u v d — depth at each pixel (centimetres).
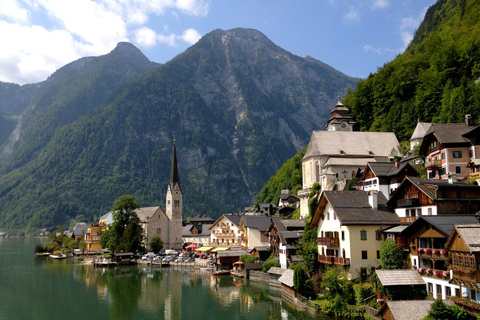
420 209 6931
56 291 10256
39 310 8412
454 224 5738
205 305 8606
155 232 19138
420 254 6084
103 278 12162
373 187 9275
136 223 16812
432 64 15475
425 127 11925
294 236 10500
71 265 15438
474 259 4900
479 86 12712
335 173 12062
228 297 9294
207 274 12719
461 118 12050
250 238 14038
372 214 7381
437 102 13962
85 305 8800
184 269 13975
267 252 12356
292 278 8569
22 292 10144
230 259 13138
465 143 8594
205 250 15812
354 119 17425
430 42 17300
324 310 6938
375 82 17362
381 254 6750
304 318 6919
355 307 6450
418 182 7025
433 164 8869
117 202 17000
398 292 6006
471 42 14325
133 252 16325
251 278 11438
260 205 19725
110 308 8531
